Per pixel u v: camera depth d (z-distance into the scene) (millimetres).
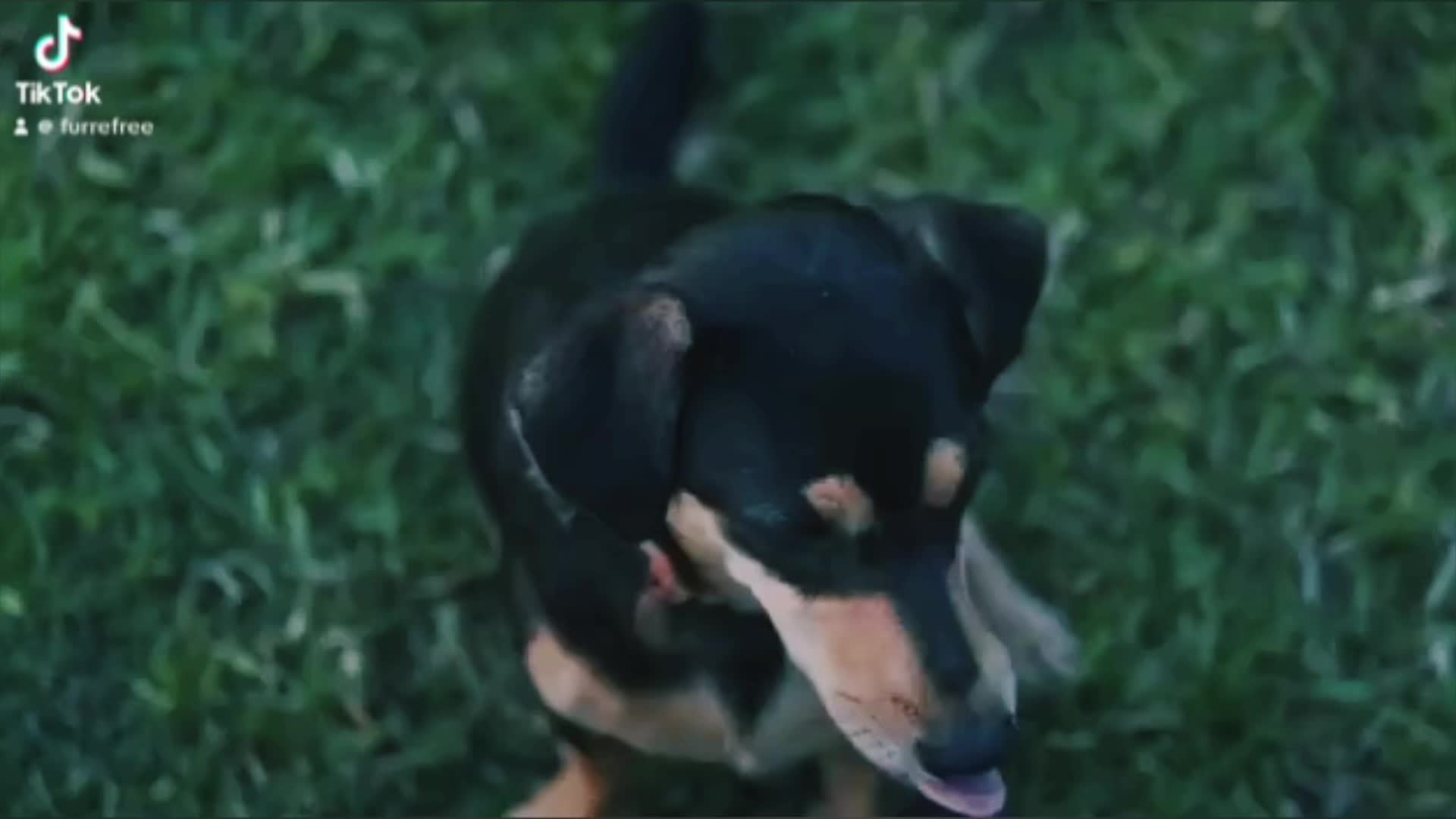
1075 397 1624
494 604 1600
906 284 1285
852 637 1283
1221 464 1613
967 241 1327
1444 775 1546
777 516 1267
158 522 1609
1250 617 1575
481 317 1489
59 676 1575
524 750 1570
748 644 1371
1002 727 1298
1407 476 1603
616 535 1319
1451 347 1631
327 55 1718
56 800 1552
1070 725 1555
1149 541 1596
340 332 1660
